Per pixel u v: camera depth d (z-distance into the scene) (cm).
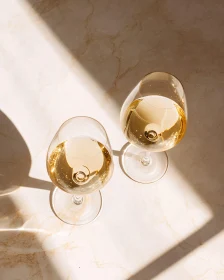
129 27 68
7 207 57
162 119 56
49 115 62
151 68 65
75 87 64
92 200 58
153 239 57
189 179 60
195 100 64
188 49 67
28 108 62
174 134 55
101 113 63
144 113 56
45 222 57
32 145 60
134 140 55
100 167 55
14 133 60
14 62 64
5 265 54
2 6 67
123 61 65
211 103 64
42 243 56
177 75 65
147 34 67
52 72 64
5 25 66
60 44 66
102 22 68
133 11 69
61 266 55
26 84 63
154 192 59
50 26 67
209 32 68
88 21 68
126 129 55
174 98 56
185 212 58
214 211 58
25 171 59
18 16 67
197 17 69
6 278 54
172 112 56
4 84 63
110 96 64
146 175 60
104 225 57
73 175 54
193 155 61
